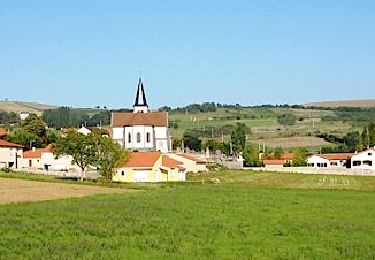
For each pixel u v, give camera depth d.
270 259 34.75
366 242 41.12
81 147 119.00
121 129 184.12
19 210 59.16
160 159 139.62
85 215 54.72
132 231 44.25
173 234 43.34
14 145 161.25
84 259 32.94
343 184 128.50
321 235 44.16
